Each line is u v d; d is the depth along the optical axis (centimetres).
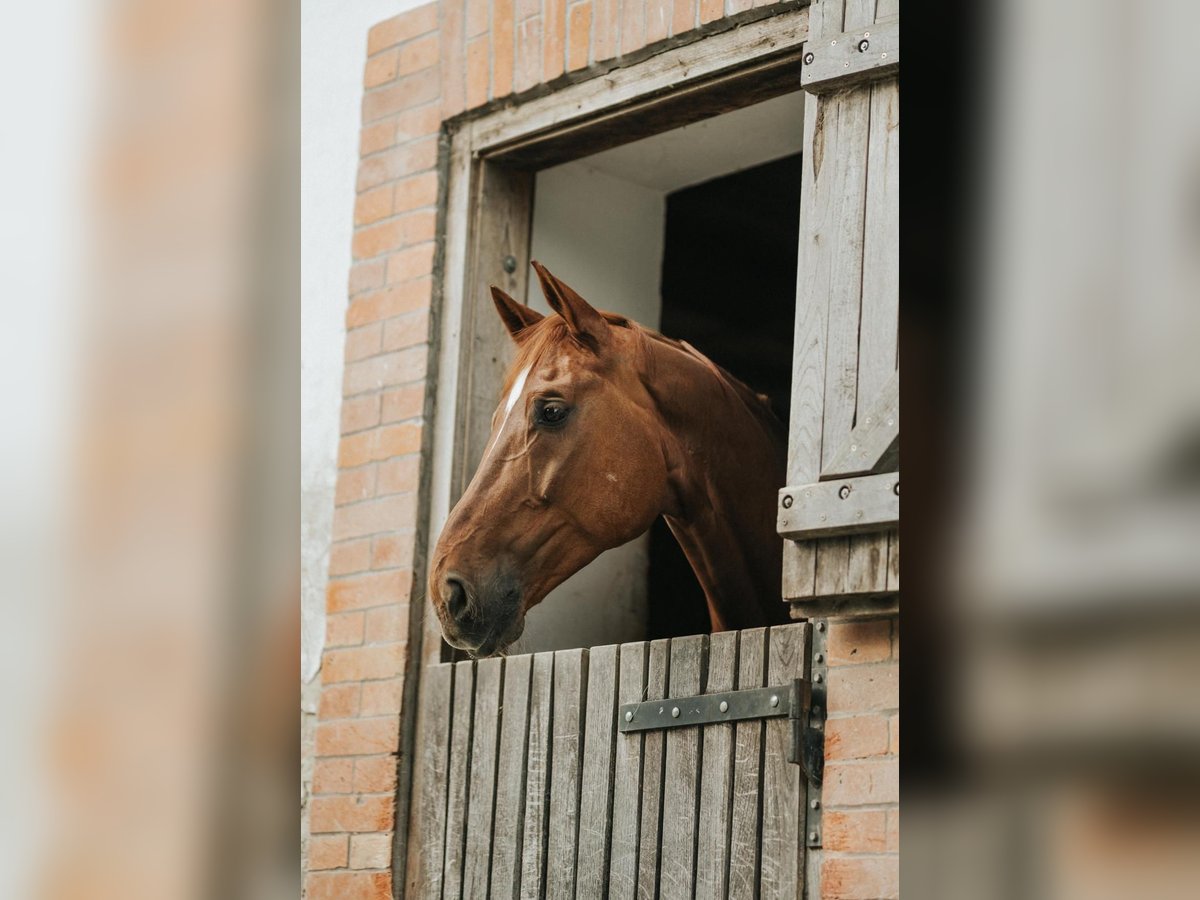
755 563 337
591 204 401
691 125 374
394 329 375
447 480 358
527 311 331
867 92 278
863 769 261
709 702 287
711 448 328
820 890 263
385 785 345
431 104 381
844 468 260
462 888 325
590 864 301
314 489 382
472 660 337
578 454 304
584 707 311
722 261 430
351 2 408
